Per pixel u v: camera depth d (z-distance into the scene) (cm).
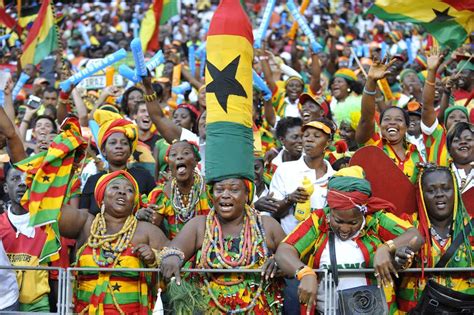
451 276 1617
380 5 2505
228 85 1662
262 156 2239
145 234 1689
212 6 5725
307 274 1551
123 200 1688
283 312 1734
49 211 1709
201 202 1822
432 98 2047
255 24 5312
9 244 1803
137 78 2259
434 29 2467
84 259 1664
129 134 1923
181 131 2138
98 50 4312
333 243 1622
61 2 5641
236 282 1616
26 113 2556
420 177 1686
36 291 1775
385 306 1564
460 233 1633
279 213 1853
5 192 2172
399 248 1565
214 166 1645
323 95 2873
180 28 4988
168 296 1620
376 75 1950
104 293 1633
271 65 2959
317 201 1897
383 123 1977
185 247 1639
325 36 4300
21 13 4331
